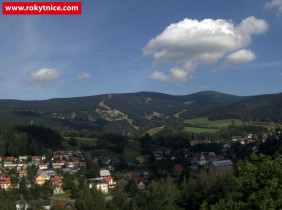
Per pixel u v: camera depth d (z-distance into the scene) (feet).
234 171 370.73
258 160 142.00
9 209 340.39
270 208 116.57
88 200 349.00
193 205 321.52
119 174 572.51
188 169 578.66
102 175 563.89
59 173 604.49
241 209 127.34
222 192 302.25
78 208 346.54
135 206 337.52
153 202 325.62
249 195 131.03
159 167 594.24
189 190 341.41
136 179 507.30
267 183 126.31
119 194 373.20
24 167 623.77
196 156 650.02
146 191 369.50
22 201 351.46
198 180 353.72
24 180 465.88
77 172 582.35
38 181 520.83
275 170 129.29
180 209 318.65
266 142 651.66
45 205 374.43
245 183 133.08
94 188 406.41
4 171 590.55
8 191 403.34
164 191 347.56
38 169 618.03
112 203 354.33
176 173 560.61
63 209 342.64
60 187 465.06
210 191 317.83
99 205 350.23
